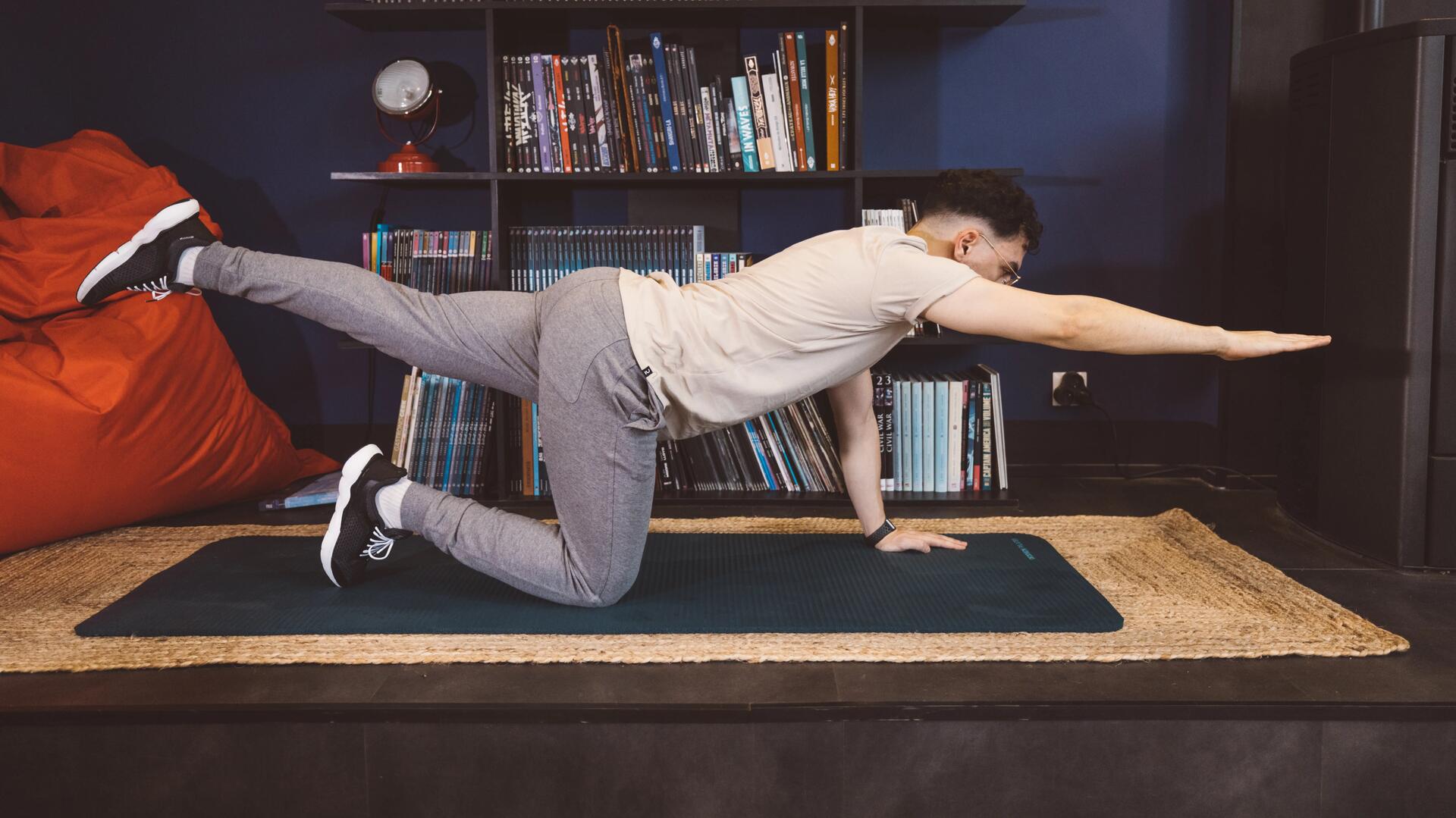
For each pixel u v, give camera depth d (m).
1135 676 1.65
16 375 2.26
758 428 2.95
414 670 1.67
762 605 1.96
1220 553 2.35
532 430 2.98
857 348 1.74
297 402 3.42
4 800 1.53
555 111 2.96
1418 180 2.20
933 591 2.04
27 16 3.11
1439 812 1.54
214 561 2.24
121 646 1.75
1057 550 2.37
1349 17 2.78
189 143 3.29
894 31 3.22
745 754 1.52
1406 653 1.76
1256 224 3.00
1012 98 3.23
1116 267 3.28
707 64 3.17
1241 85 2.98
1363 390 2.38
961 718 1.52
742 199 3.27
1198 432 3.30
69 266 2.53
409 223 3.32
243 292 1.83
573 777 1.52
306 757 1.52
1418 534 2.26
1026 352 3.34
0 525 2.26
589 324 1.70
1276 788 1.54
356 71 3.27
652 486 1.83
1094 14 3.19
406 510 1.95
